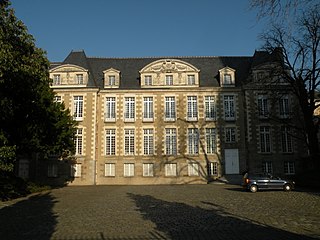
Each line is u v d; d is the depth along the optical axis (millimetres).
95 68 43719
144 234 10539
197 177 38938
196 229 11203
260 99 39688
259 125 39188
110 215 14383
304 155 38375
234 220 12703
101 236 10297
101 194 25000
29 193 25688
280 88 33062
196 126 40000
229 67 41469
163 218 13484
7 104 19828
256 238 9617
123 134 40000
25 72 18656
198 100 40438
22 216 14297
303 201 18094
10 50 17406
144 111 40500
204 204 17844
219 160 39156
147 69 41188
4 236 10336
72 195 24250
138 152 39625
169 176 39188
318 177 28188
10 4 18203
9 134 22703
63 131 30078
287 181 25656
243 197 21062
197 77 40875
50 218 13711
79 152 38906
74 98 39969
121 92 40719
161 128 40062
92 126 39250
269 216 13414
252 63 41219
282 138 39094
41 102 25078
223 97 40500
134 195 23766
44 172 38781
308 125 30328
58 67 40406
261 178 25703
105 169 39469
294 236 9758
